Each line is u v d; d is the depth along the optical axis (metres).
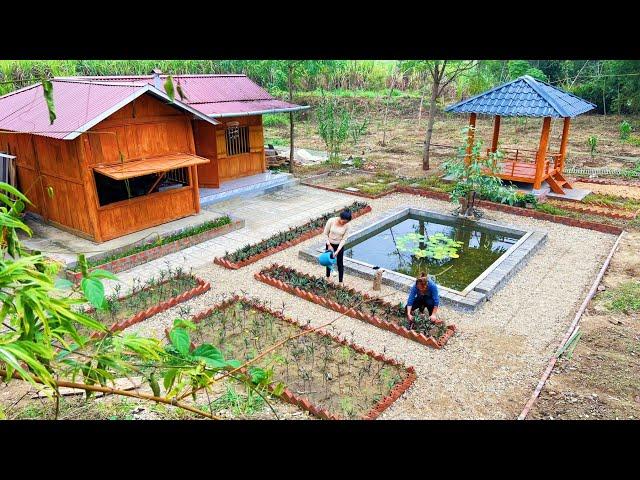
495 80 29.11
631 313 7.86
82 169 9.46
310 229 11.55
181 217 11.65
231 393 5.48
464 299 8.20
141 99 10.21
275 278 9.14
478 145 11.96
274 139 23.28
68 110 9.86
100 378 2.42
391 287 8.93
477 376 6.45
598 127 23.80
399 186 15.16
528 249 10.21
